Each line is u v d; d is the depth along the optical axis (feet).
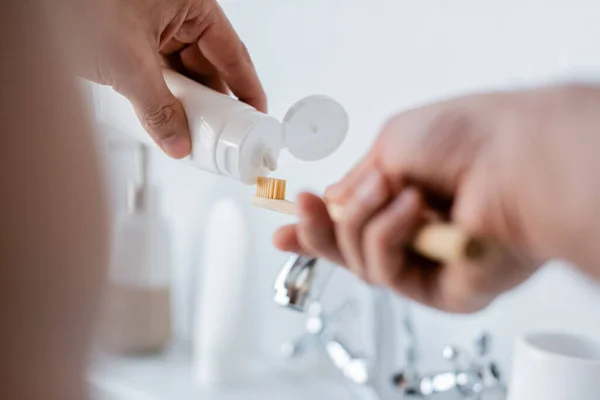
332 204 1.42
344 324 2.84
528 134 1.26
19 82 0.95
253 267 2.80
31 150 0.95
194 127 1.80
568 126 1.24
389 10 2.60
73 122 1.00
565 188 1.23
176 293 3.28
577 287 2.27
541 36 2.27
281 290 1.61
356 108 2.72
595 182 1.21
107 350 2.92
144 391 2.72
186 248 3.20
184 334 3.21
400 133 1.39
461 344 2.56
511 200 1.28
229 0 2.96
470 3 2.41
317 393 2.75
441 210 1.38
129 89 1.78
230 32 2.02
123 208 2.90
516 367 1.96
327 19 2.75
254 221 2.97
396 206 1.27
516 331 2.42
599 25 2.15
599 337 2.22
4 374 0.96
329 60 2.76
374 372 2.55
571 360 1.85
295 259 1.60
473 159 1.32
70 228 0.97
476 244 1.24
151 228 2.90
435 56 2.51
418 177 1.37
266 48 2.91
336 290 2.86
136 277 2.90
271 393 2.75
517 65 2.33
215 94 1.84
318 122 1.80
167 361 2.96
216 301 2.75
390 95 2.63
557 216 1.24
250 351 2.97
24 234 0.94
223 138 1.75
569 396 1.85
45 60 0.97
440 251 1.25
